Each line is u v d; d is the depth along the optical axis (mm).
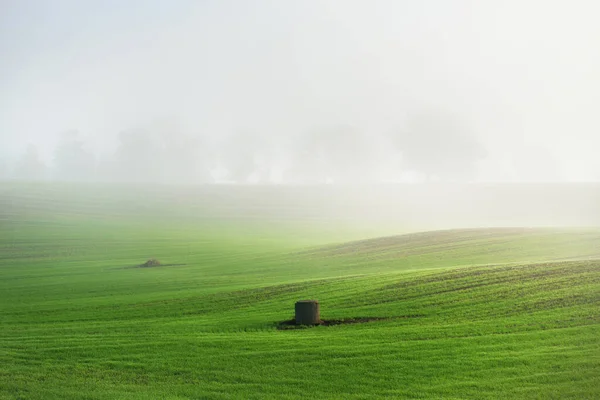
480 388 15828
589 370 16531
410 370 17453
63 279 48312
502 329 21406
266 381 17156
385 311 26438
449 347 19516
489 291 28266
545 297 25859
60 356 20609
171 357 20000
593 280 28078
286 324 25078
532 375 16469
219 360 19406
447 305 26453
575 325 21125
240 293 35188
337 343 20828
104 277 49344
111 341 22797
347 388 16328
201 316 28812
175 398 16047
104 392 16672
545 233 61000
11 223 106250
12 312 32281
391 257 54625
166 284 43688
